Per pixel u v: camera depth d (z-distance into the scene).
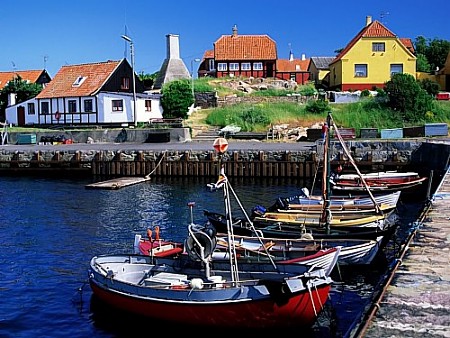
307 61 85.06
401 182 30.20
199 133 49.88
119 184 36.34
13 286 16.36
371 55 60.25
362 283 16.19
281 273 13.50
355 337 7.32
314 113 50.84
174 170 40.53
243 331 12.52
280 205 23.03
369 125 48.09
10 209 28.62
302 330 12.69
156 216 26.27
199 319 12.59
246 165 38.94
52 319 13.96
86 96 55.66
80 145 48.28
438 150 33.53
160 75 74.44
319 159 34.53
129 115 54.25
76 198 31.95
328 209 18.78
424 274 10.16
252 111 50.94
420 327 7.67
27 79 79.81
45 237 22.34
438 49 89.38
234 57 71.94
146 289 13.07
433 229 14.31
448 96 56.41
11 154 44.44
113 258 15.19
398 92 49.25
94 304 14.86
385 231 17.95
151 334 13.11
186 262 14.41
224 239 17.19
